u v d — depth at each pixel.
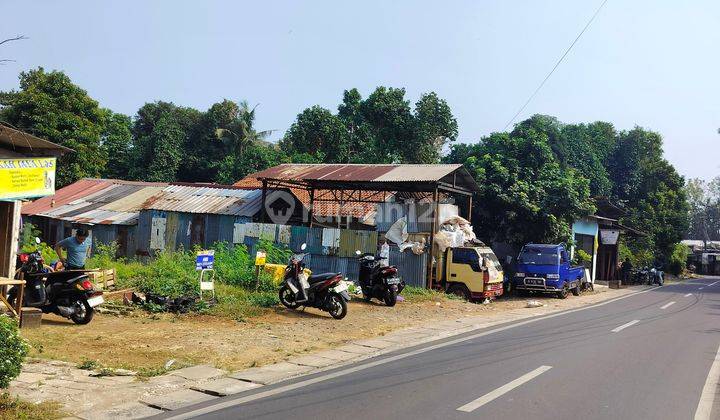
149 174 41.22
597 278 34.50
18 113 31.52
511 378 7.57
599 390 7.09
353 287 17.28
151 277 14.60
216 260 16.67
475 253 18.72
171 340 9.45
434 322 13.15
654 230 43.56
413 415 5.81
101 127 34.75
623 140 47.50
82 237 10.76
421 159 37.56
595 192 40.66
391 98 38.44
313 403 6.21
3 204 10.95
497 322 13.76
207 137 44.44
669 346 10.70
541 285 21.56
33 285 10.05
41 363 7.45
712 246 74.56
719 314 17.11
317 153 36.75
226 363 8.21
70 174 32.53
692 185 86.81
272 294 14.29
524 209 24.59
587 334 11.86
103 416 5.66
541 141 26.48
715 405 6.64
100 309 11.43
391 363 8.54
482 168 25.45
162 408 5.99
